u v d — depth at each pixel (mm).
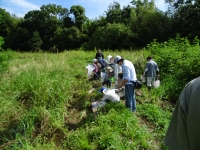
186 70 7461
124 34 26359
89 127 4426
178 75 7637
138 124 4449
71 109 5648
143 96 6504
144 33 26016
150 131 4355
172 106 5922
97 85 7621
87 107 5727
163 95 6531
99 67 8617
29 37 39500
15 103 5211
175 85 6961
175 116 928
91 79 8484
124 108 4992
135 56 11523
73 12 40625
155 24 25016
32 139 4180
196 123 740
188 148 807
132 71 4992
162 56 8594
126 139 3883
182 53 8117
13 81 6109
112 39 27031
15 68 7602
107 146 3633
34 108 5008
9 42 39250
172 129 947
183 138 829
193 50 7949
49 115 4766
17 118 4758
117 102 5508
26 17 42844
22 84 5867
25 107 5293
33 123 4543
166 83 7191
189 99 800
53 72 7016
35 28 41531
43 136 4320
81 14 41281
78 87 7277
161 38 24953
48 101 5520
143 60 9836
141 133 4039
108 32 27375
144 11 26766
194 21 22453
